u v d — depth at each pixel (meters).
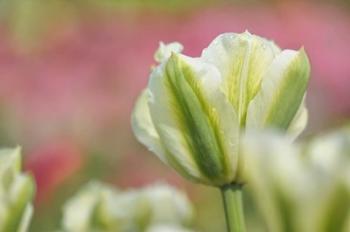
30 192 0.69
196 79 0.64
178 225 0.89
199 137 0.64
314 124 2.21
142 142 0.67
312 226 0.50
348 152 0.49
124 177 2.07
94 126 2.13
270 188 0.50
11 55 2.22
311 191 0.50
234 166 0.64
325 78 2.24
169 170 2.04
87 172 2.05
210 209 2.00
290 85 0.64
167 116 0.65
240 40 0.64
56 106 2.16
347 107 2.24
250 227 1.56
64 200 1.86
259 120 0.64
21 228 0.69
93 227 0.89
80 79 2.21
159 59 0.67
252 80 0.64
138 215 0.88
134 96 2.20
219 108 0.64
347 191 0.49
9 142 2.14
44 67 2.20
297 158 0.50
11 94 2.17
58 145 1.90
